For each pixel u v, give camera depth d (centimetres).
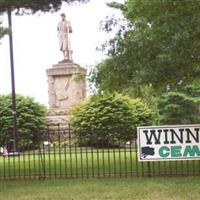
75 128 2653
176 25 1117
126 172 1227
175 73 1245
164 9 1103
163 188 1034
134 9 1159
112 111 2727
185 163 1520
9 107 2878
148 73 1220
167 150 1157
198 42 1127
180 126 1152
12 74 2570
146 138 1162
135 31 1287
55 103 3334
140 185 1075
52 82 3350
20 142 2628
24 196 1012
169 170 1302
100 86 1424
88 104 2739
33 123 2859
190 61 1198
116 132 2678
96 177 1216
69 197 989
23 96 3031
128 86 1400
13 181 1202
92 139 2116
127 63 1297
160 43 1191
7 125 2853
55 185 1119
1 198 1001
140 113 2939
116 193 1005
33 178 1243
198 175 1200
